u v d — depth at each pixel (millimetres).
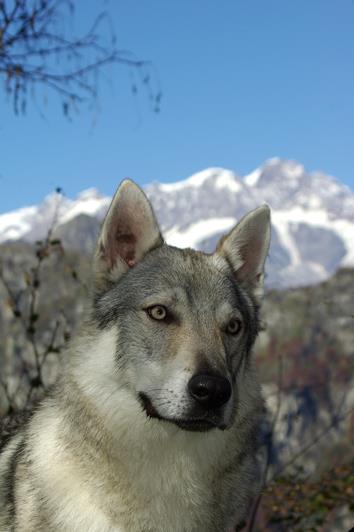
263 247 1312
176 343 1184
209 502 1197
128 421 1176
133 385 1185
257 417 1250
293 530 1650
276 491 1674
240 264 1314
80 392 1188
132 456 1172
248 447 1237
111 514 1163
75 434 1177
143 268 1244
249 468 1248
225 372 1171
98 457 1169
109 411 1176
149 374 1185
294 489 1679
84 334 1229
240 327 1238
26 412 1365
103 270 1256
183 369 1163
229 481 1220
